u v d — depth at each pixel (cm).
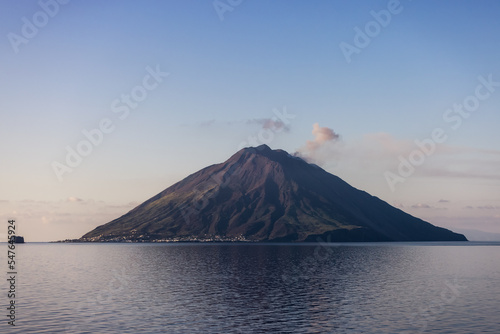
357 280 12281
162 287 10706
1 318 6988
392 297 9156
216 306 8062
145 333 6100
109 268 16862
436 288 10588
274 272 14812
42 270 16012
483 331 6256
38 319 6919
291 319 6994
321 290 10175
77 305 8138
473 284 11412
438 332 6200
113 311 7569
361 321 6862
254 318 7056
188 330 6275
